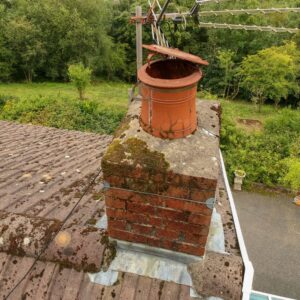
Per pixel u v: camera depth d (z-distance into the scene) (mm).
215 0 2725
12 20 25234
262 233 9367
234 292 1691
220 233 2125
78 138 6164
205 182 1486
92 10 27062
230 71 22688
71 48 26344
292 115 13711
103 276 1823
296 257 8570
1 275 1864
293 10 2592
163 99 1564
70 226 2002
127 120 1896
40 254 1893
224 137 12344
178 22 2684
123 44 29688
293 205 10500
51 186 3119
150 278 1796
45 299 1776
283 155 11852
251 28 3037
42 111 13703
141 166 1536
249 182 11305
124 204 1676
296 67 19734
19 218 2035
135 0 29141
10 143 5219
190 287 1748
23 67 26141
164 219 1668
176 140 1687
